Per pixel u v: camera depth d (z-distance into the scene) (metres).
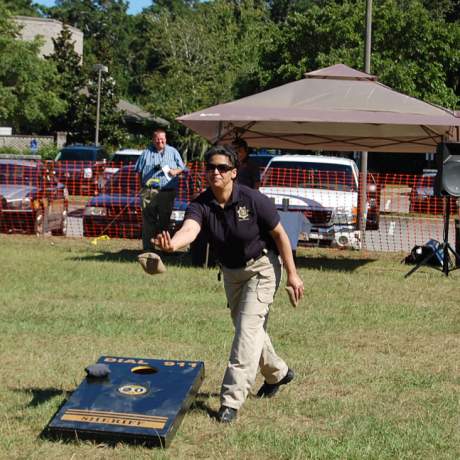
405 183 35.19
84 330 11.13
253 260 7.40
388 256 20.77
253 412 7.80
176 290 14.59
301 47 49.88
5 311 12.34
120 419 6.88
